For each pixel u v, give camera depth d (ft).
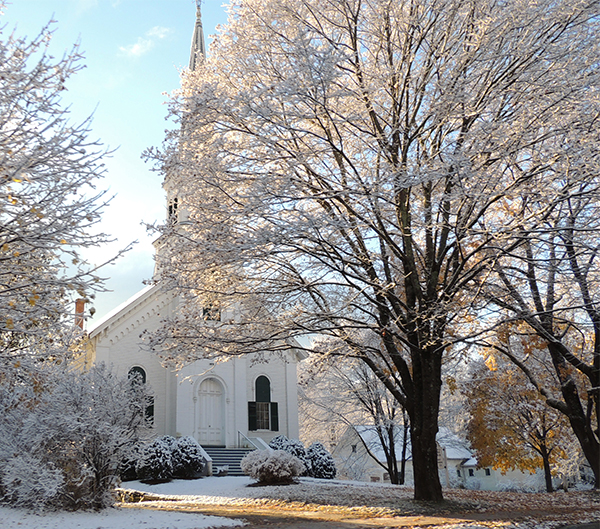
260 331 51.93
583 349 69.92
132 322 101.35
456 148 42.22
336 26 47.96
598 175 42.29
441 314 44.78
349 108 45.09
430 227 45.19
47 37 29.37
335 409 112.06
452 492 61.00
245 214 43.29
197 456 83.92
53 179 28.84
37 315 29.84
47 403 41.78
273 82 45.24
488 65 45.91
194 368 102.01
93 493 40.96
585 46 44.34
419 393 49.67
